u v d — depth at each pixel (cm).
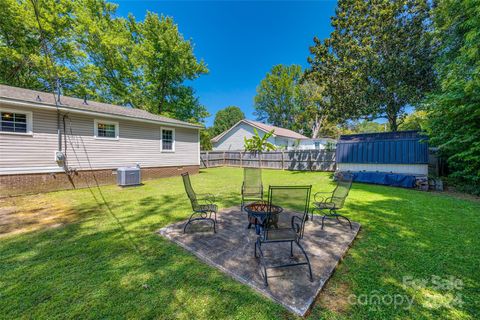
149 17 1599
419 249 289
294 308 180
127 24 1652
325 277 223
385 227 372
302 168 1355
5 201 543
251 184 586
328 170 1259
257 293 201
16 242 308
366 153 876
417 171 761
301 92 2594
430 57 904
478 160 568
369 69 994
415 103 975
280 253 278
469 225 376
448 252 279
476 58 596
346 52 1052
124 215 441
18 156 598
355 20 1016
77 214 445
